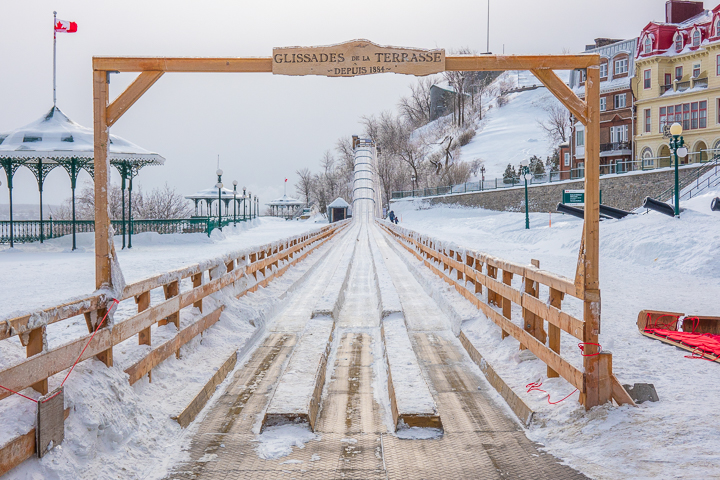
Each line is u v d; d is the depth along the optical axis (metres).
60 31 29.22
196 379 5.87
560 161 58.28
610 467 3.91
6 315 3.45
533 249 26.25
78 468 3.73
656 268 17.03
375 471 4.13
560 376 5.53
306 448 4.59
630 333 8.05
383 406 5.69
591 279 4.81
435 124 154.00
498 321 7.33
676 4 47.59
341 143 128.38
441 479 3.98
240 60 5.38
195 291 7.03
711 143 40.66
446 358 7.35
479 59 5.31
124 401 4.51
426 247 15.82
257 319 8.73
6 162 27.66
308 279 15.70
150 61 5.32
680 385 5.45
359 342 8.62
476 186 65.12
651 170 37.56
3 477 3.22
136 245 29.19
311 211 115.50
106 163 5.17
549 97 133.50
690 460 3.79
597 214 4.87
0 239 29.61
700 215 20.61
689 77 43.03
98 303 4.55
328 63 5.40
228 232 41.66
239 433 4.90
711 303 10.78
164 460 4.32
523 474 4.01
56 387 3.87
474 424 5.10
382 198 104.19
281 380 5.88
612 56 48.72
